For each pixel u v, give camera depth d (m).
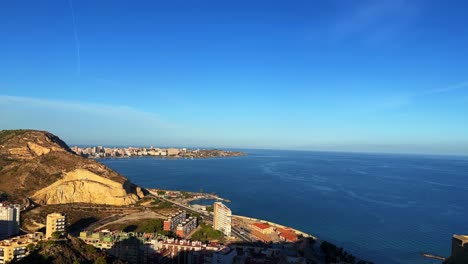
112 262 173.50
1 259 177.88
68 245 169.88
